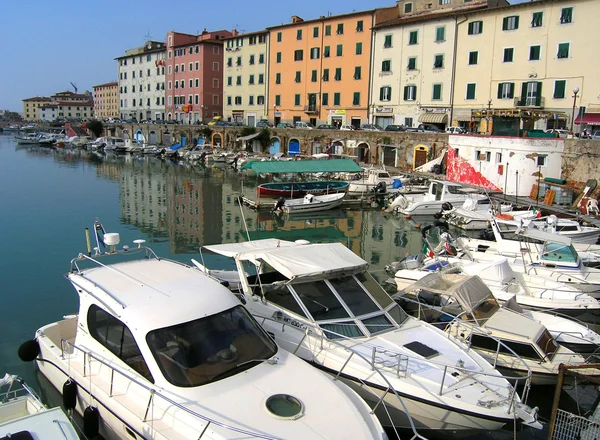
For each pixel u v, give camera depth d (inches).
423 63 2049.7
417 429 315.3
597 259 693.3
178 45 3415.4
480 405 292.2
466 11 1886.1
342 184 1478.8
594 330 505.0
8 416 280.7
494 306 434.3
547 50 1716.3
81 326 321.4
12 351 450.3
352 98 2353.6
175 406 252.1
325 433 235.1
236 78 2987.2
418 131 1862.7
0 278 665.6
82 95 7258.9
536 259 645.3
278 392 261.1
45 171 2015.3
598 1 1604.3
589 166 1231.5
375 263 807.7
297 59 2583.7
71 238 901.8
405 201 1263.5
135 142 3169.3
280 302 380.5
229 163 2395.4
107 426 289.3
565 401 378.0
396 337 357.7
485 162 1418.6
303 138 2276.1
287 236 1002.1
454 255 692.7
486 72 1865.2
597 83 1628.9
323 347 340.5
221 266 737.0
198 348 277.1
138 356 277.7
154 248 848.3
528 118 1638.8
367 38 2267.5
